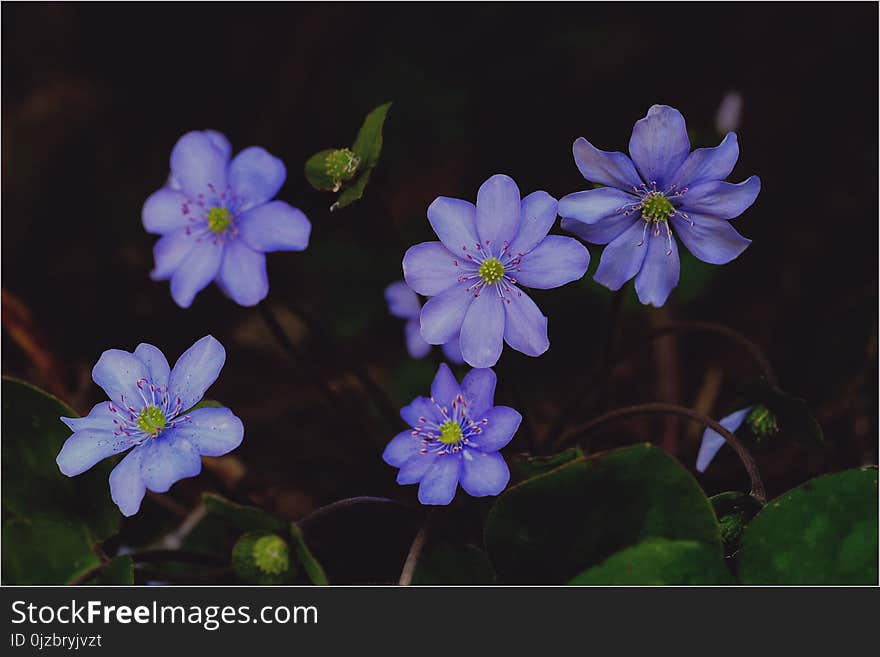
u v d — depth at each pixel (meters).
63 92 0.52
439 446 0.36
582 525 0.36
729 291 0.48
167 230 0.39
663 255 0.36
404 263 0.36
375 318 0.48
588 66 0.50
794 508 0.36
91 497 0.38
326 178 0.37
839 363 0.45
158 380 0.36
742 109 0.49
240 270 0.38
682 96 0.50
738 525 0.36
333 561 0.40
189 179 0.39
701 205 0.36
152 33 0.54
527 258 0.36
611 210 0.36
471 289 0.36
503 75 0.50
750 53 0.50
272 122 0.51
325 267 0.48
